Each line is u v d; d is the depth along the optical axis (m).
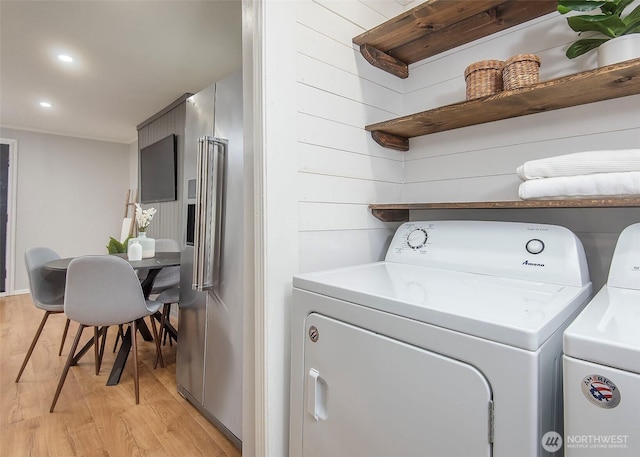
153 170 4.27
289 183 1.25
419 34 1.46
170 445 1.62
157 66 2.93
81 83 3.27
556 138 1.29
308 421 1.03
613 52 1.01
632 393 0.53
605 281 1.18
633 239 0.97
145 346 2.94
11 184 4.75
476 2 1.24
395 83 1.73
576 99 1.17
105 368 2.48
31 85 3.33
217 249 1.72
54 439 1.65
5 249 4.73
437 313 0.73
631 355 0.53
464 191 1.55
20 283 4.84
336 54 1.43
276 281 1.21
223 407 1.69
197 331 1.90
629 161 0.90
